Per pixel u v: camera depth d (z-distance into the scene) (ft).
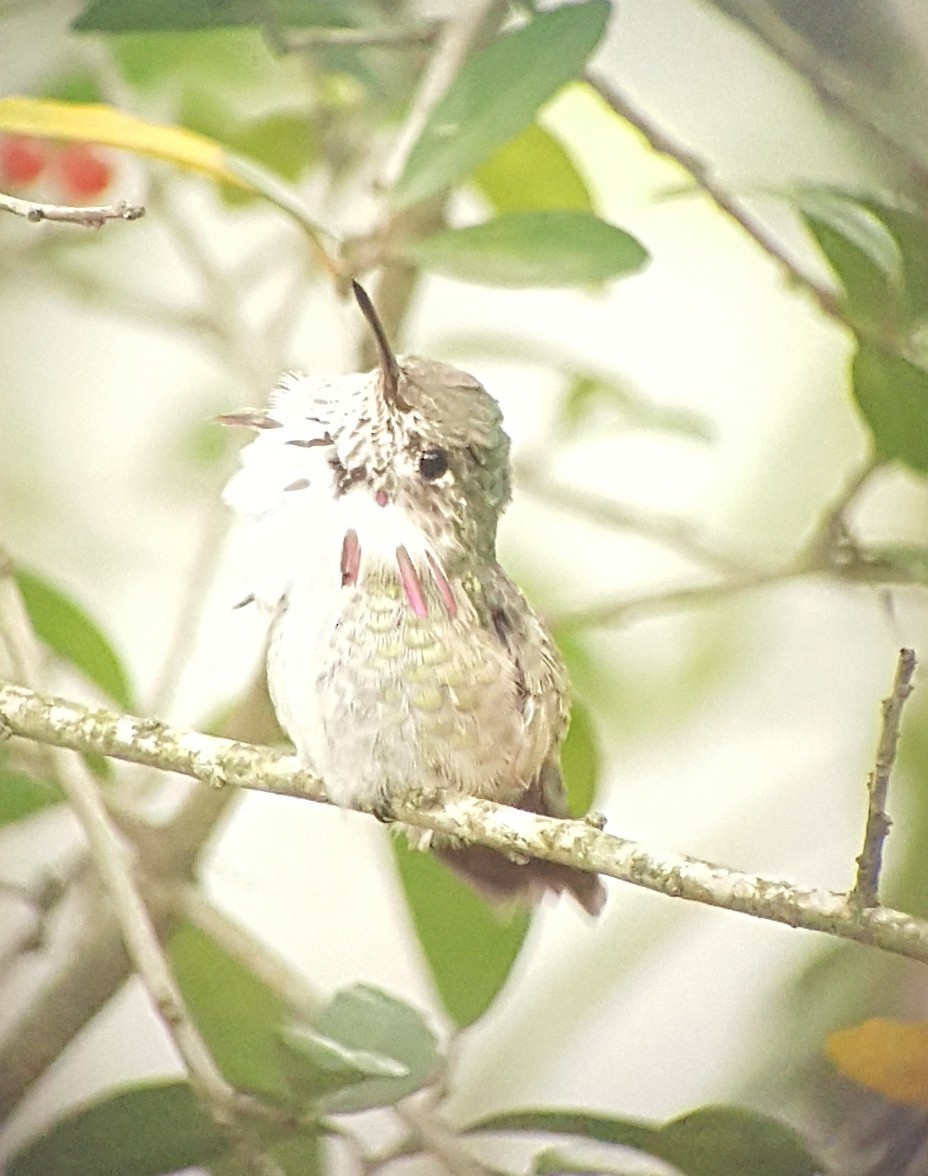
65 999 7.91
